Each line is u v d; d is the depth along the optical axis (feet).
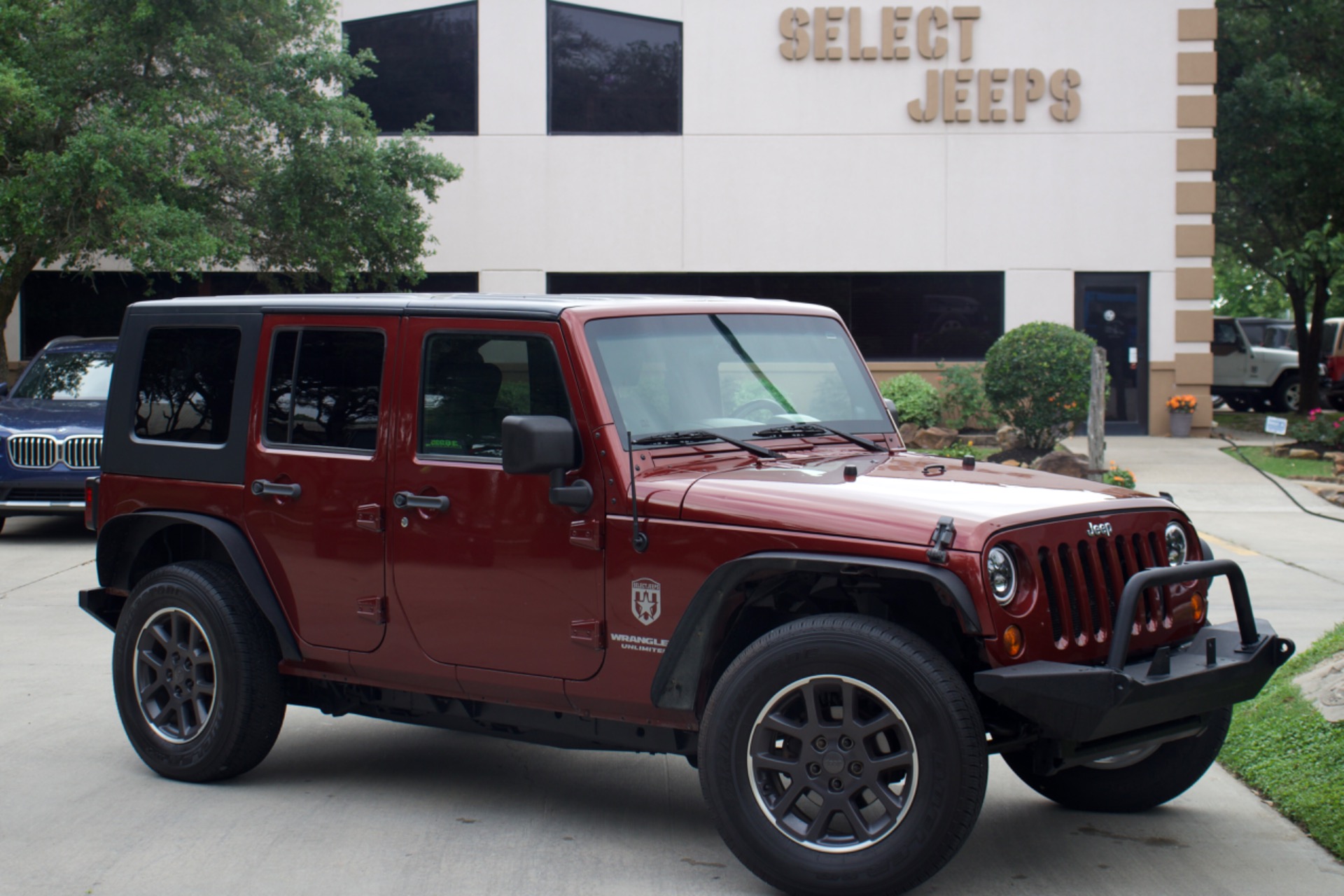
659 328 15.56
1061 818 16.17
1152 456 59.77
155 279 70.28
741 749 13.19
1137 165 68.64
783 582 13.94
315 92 55.06
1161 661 12.89
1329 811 15.65
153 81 52.24
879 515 13.00
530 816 16.24
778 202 69.56
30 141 49.14
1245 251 95.35
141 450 18.12
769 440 15.85
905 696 12.41
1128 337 69.62
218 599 16.92
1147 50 68.18
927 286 69.97
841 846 12.80
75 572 35.70
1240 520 43.60
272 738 17.26
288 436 16.85
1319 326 90.89
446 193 69.77
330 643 16.42
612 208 69.72
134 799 16.78
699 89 69.21
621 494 14.19
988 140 68.90
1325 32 87.81
